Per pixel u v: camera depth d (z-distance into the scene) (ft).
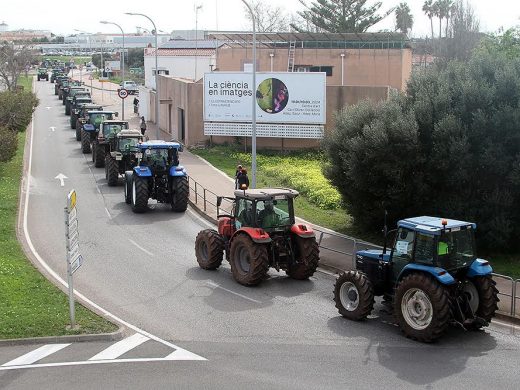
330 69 155.63
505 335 45.37
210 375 38.22
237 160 127.44
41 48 600.80
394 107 70.54
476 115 65.05
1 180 103.71
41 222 81.51
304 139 133.18
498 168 64.34
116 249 70.23
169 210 91.25
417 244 44.62
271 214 57.52
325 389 36.14
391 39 154.40
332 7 206.80
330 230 77.97
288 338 44.70
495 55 74.13
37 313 48.19
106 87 312.91
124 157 105.29
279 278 59.67
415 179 67.67
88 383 37.04
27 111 148.05
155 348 42.91
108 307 51.65
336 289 49.42
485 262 45.60
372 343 43.62
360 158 69.82
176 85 154.40
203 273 61.31
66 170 120.78
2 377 37.96
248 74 131.85
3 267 59.47
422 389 36.14
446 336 45.03
